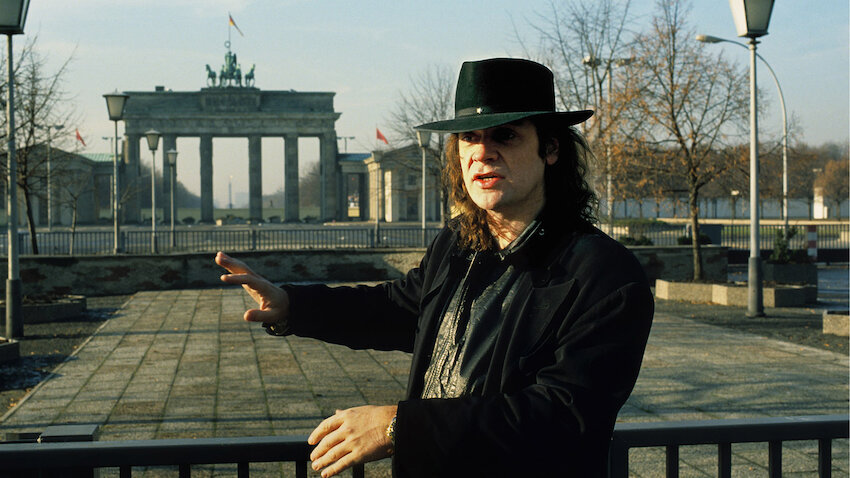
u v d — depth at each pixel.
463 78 1.55
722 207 70.75
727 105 17.47
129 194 44.53
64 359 9.52
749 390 7.68
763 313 13.55
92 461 1.65
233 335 11.56
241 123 86.62
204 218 85.38
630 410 6.91
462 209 1.72
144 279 19.14
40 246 31.06
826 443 1.89
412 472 1.22
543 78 1.54
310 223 78.75
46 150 22.81
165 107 86.00
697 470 5.23
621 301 1.34
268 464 5.32
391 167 74.69
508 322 1.45
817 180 71.00
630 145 17.56
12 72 11.29
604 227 25.05
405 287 1.82
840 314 11.74
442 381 1.50
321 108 89.12
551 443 1.20
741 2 12.61
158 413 6.75
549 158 1.58
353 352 10.06
